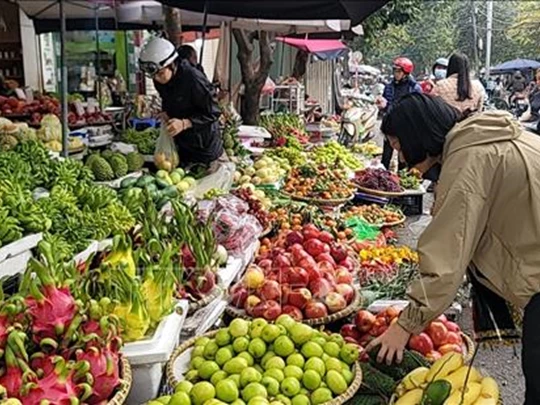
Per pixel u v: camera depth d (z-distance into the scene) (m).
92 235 2.59
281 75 14.84
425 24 22.08
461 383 2.01
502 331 2.07
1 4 9.27
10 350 1.54
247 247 3.22
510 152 1.83
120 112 7.54
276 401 1.87
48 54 10.51
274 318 2.49
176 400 1.81
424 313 1.90
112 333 1.73
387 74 30.62
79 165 3.20
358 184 6.88
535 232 1.82
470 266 1.99
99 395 1.63
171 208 3.01
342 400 1.92
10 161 2.92
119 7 7.53
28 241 2.30
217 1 6.05
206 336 2.21
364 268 3.54
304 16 6.16
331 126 11.65
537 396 1.86
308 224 4.22
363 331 2.51
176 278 2.29
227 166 4.64
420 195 7.06
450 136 1.91
